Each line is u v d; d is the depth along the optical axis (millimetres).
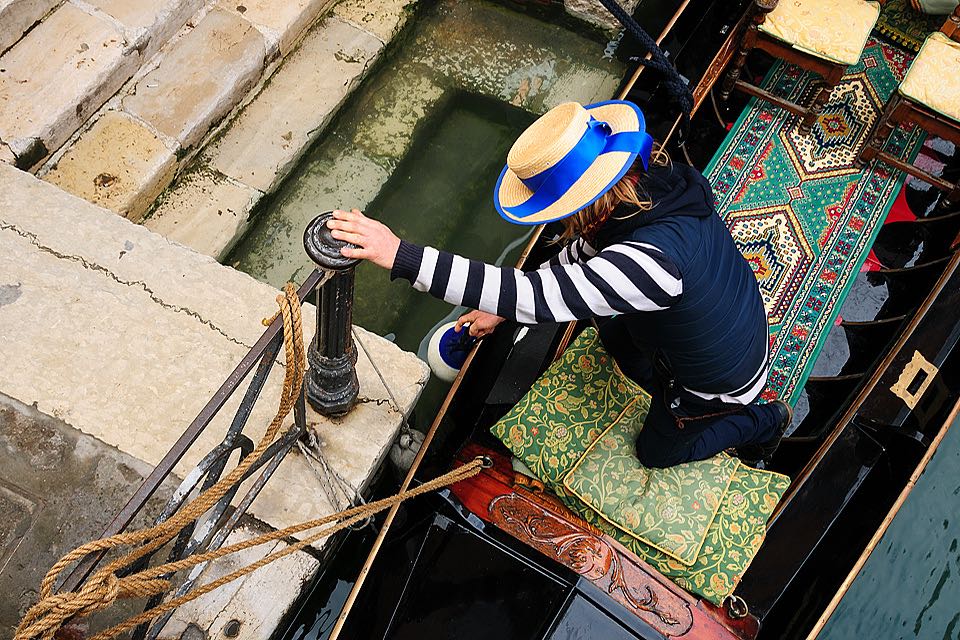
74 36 3518
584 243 2465
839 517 2844
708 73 3746
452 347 3336
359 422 2822
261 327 2941
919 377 3047
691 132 3875
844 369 3525
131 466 2668
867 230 3793
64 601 1558
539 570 2684
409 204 3971
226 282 3002
